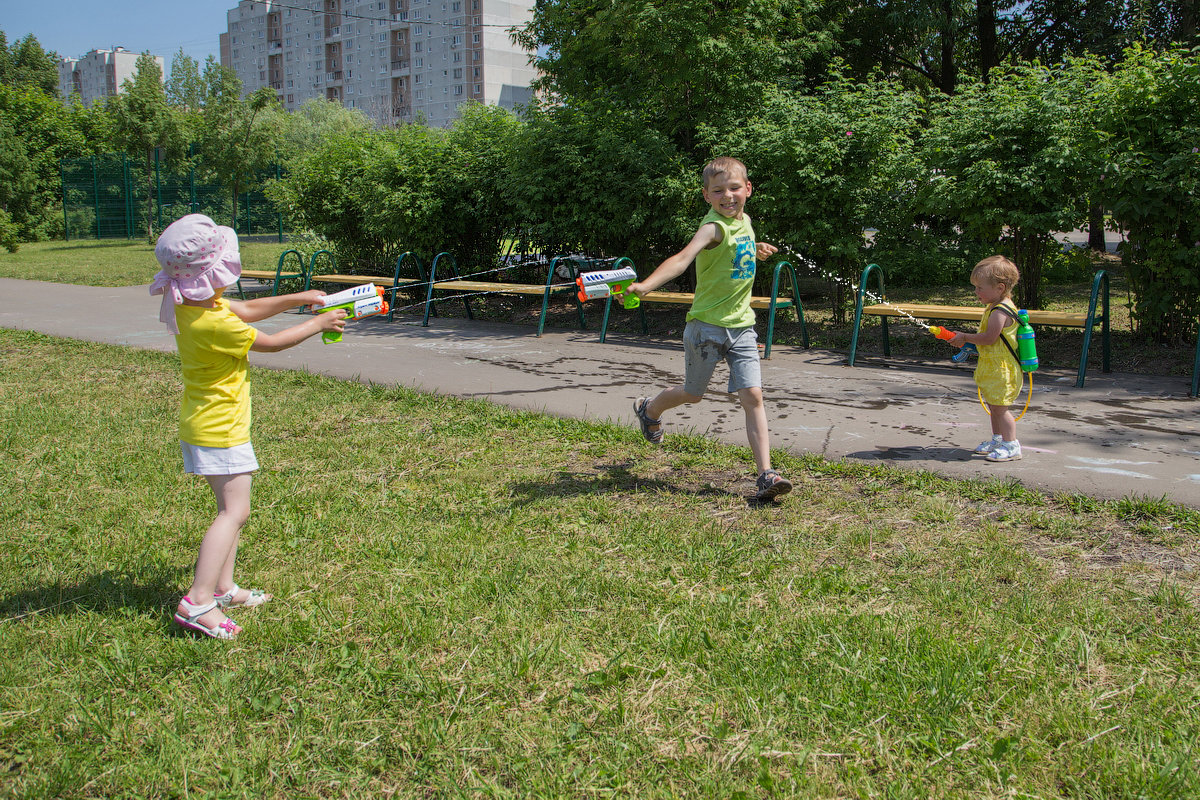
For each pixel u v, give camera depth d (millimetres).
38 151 36031
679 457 5020
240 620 3096
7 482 4660
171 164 33094
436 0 106250
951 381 7125
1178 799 2111
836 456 5039
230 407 3020
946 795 2148
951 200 8289
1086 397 6469
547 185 10602
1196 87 6980
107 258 23797
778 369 7734
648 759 2305
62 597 3297
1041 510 4094
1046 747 2320
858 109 9133
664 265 3900
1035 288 8750
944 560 3529
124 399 6672
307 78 122938
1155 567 3441
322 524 4020
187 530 3967
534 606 3137
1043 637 2857
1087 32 16828
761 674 2656
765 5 10008
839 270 9562
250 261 21672
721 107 10453
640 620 3033
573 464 4941
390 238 12781
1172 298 7730
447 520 4074
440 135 13258
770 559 3533
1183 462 4809
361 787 2223
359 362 8336
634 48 10602
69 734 2447
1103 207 7750
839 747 2336
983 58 17594
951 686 2545
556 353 8828
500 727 2443
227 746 2383
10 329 10633
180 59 45156
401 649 2855
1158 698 2498
